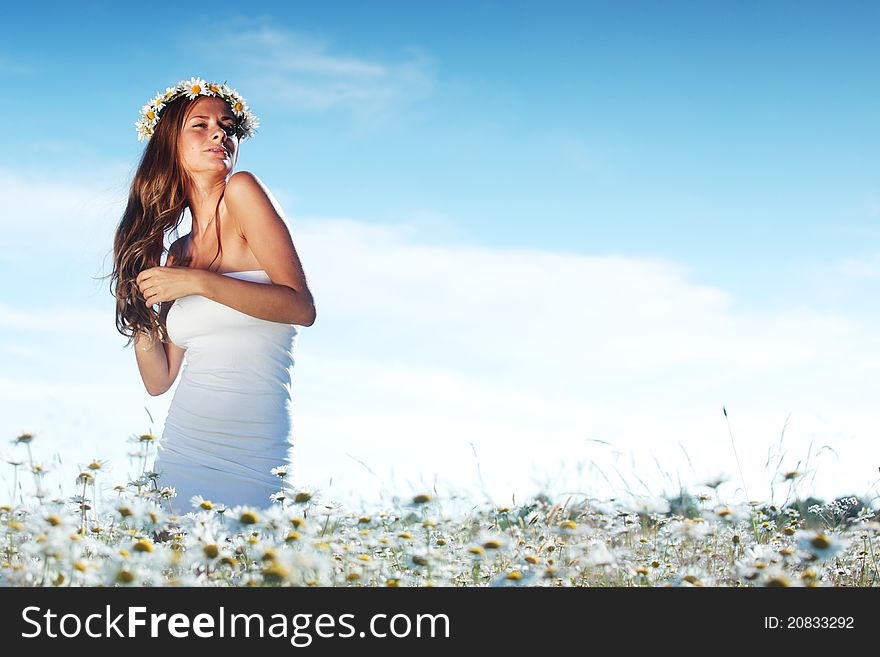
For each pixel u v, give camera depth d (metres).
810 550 2.76
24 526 2.64
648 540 3.62
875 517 3.74
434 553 2.89
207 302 3.62
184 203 3.89
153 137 3.90
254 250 3.65
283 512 2.93
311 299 3.66
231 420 3.56
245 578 2.50
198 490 3.50
